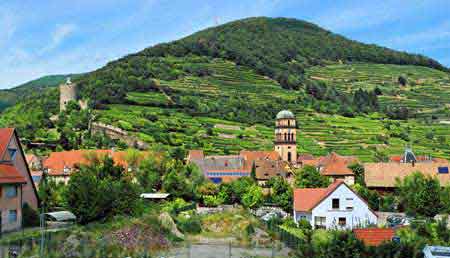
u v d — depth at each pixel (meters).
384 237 64.19
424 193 101.75
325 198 96.12
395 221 97.25
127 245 70.25
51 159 159.00
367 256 54.94
